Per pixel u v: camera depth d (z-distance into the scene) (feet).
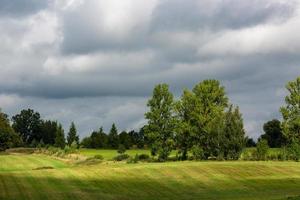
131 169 240.12
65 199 176.76
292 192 176.86
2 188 194.39
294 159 319.47
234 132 320.09
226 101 352.69
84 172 233.14
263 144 323.37
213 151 326.85
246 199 149.79
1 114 549.54
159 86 350.84
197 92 348.79
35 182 207.31
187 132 344.49
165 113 349.00
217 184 211.00
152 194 189.88
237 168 245.24
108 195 185.68
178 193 192.54
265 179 221.87
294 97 342.44
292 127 344.08
